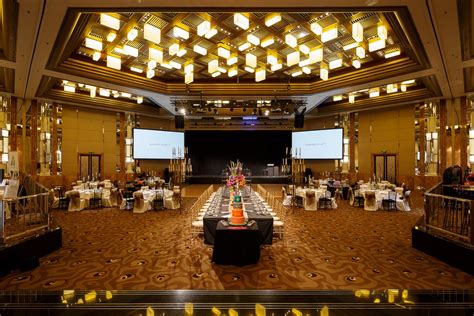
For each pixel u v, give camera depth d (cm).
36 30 549
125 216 763
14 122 1026
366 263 416
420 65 746
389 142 1262
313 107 1308
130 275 373
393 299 313
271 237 486
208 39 709
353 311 291
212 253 450
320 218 734
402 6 480
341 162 1423
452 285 345
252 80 1047
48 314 288
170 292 327
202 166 1930
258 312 291
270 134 1894
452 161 1043
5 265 379
